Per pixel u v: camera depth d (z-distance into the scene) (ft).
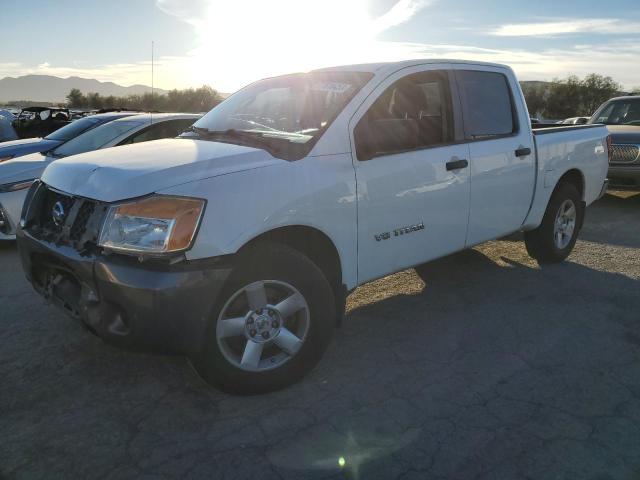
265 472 8.10
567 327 13.29
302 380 10.76
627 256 19.52
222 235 9.14
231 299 9.46
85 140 22.95
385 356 11.81
